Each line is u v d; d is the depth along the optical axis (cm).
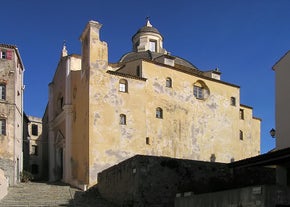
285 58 2595
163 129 4572
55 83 5344
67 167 4497
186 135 4772
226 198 1961
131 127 4241
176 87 4800
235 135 5316
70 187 3984
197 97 5022
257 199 1767
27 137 6009
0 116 4116
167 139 4581
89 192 3516
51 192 3519
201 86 5116
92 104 4094
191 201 2238
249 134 5534
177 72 4853
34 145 6644
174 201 2541
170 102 4703
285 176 2339
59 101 5100
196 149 4831
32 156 6569
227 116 5266
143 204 2609
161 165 2716
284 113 2559
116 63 5097
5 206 2823
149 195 2638
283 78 2597
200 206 2147
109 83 4228
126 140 4178
